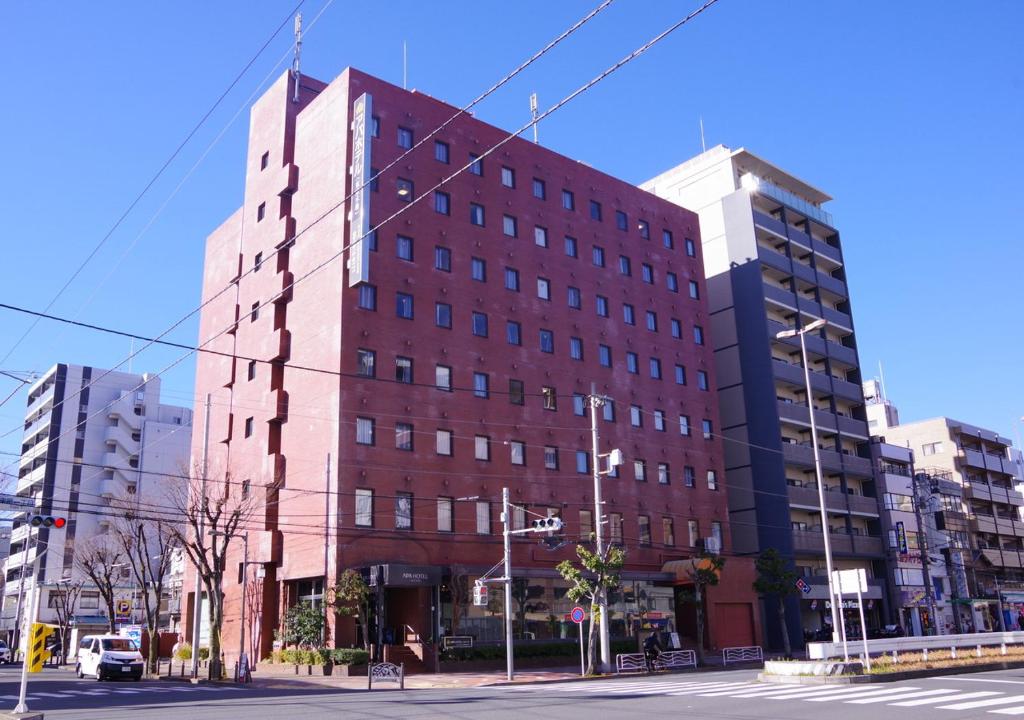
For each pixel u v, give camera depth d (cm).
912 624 6272
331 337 4150
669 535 5166
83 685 3177
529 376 4750
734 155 6700
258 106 5316
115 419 8956
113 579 7888
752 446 5872
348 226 4262
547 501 4609
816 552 5653
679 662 3912
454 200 4712
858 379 6688
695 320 5872
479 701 2114
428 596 3962
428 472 4194
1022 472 9094
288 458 4316
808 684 2461
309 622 3781
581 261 5253
